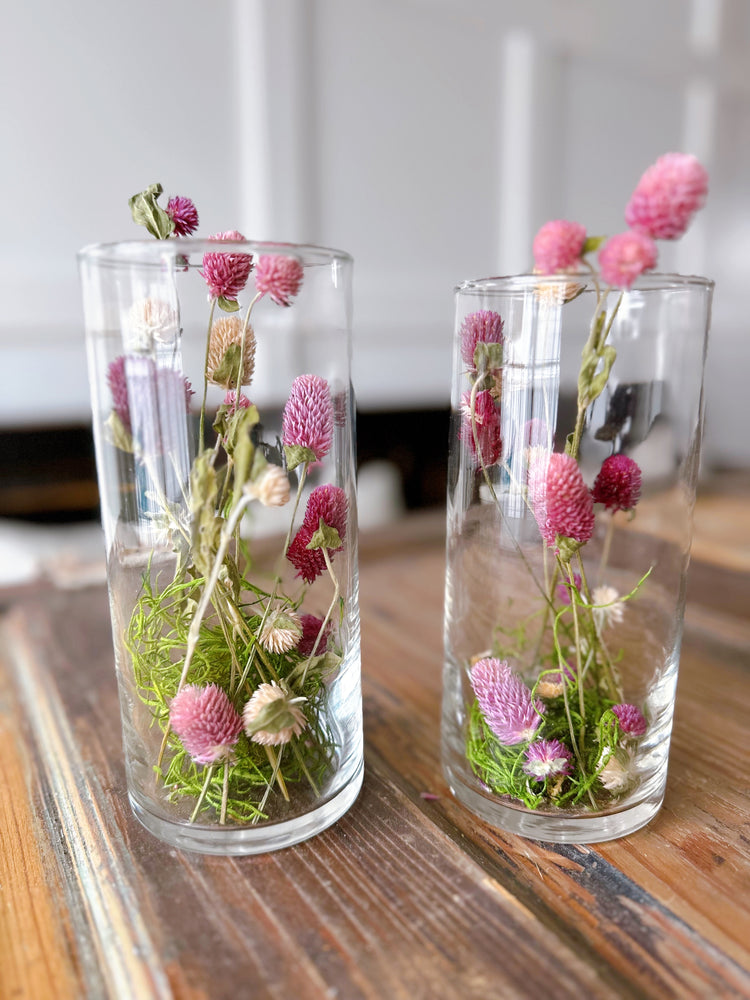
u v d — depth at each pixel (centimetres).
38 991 23
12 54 88
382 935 25
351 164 114
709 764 34
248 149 106
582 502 27
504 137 127
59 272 96
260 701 27
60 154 93
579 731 30
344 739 30
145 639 28
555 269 24
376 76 113
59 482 95
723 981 23
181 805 29
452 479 32
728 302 162
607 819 29
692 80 147
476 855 28
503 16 122
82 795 33
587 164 138
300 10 105
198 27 99
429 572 61
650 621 31
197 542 26
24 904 26
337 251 28
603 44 133
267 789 28
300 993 22
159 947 24
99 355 27
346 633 30
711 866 28
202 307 27
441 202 123
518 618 33
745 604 53
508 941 24
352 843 29
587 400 28
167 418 26
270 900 26
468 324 29
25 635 50
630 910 26
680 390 30
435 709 40
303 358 28
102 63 94
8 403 96
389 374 124
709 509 79
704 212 155
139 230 100
